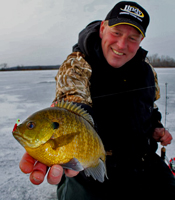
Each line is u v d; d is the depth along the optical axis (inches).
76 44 29.3
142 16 25.4
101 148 17.7
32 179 13.4
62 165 14.4
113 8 25.5
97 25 27.3
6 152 37.1
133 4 25.2
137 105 27.4
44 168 14.3
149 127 29.7
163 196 24.7
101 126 26.3
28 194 26.9
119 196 24.2
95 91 25.9
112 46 25.0
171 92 95.0
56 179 13.1
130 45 25.1
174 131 45.2
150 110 29.7
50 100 83.5
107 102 26.1
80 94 21.4
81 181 26.2
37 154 13.8
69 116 15.3
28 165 13.9
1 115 60.1
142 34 25.0
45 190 28.0
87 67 24.7
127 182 26.3
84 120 16.3
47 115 14.6
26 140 13.6
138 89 27.5
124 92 26.5
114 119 26.2
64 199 24.3
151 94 29.6
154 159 30.5
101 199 23.6
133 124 26.5
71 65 24.0
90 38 24.8
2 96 95.3
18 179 29.8
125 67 26.9
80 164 14.2
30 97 91.3
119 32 24.4
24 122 14.2
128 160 26.7
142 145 28.0
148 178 27.5
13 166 32.8
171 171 31.6
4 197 25.9
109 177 26.4
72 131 14.9
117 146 26.5
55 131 14.3
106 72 25.6
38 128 13.8
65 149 14.4
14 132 13.7
